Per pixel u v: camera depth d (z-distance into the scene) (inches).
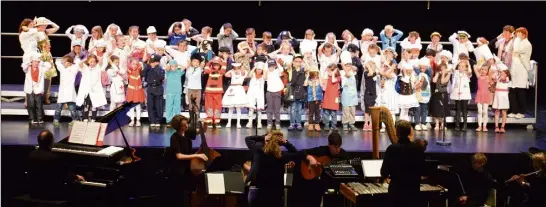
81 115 601.3
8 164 512.1
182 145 460.1
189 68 588.4
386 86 581.9
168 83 584.1
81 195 465.7
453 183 494.3
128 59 582.6
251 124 591.8
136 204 483.5
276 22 754.2
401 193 406.6
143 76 586.6
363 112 617.0
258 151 419.8
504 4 735.1
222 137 552.1
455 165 510.9
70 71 583.8
